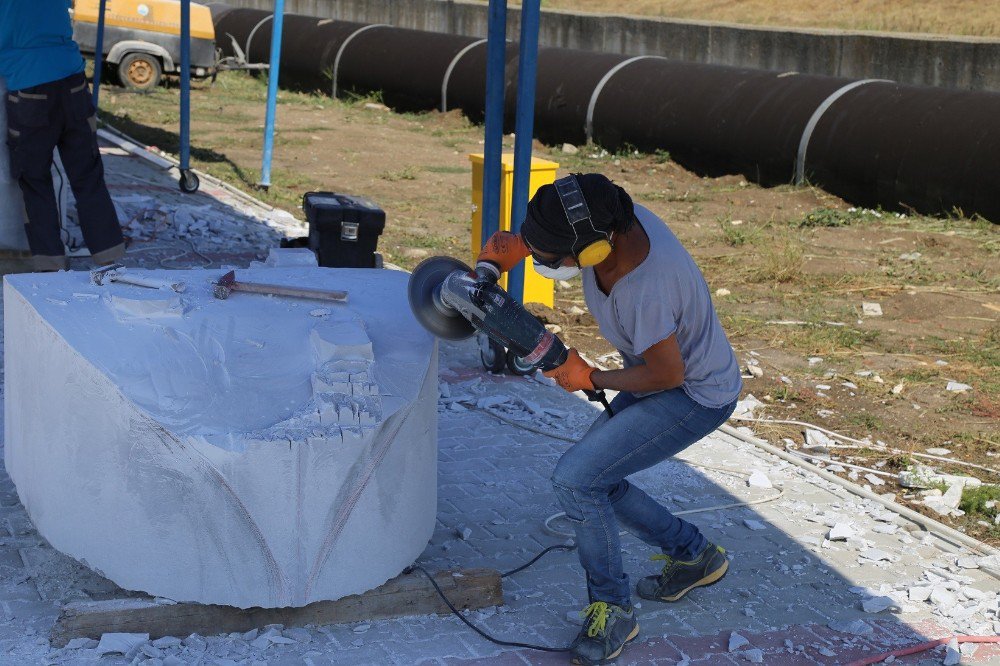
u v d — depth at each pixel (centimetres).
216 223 1069
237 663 375
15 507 480
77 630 380
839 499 568
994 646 426
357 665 381
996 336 866
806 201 1451
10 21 765
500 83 668
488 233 692
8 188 820
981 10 2412
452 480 554
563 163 1711
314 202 771
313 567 380
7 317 456
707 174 1644
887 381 757
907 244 1203
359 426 377
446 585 423
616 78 1792
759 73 1627
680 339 367
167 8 2264
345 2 3083
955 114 1323
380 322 447
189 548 374
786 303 954
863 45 1927
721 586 466
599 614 395
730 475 591
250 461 361
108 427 376
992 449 650
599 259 335
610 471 383
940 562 501
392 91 2261
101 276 462
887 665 411
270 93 1298
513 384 701
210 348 405
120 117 1866
